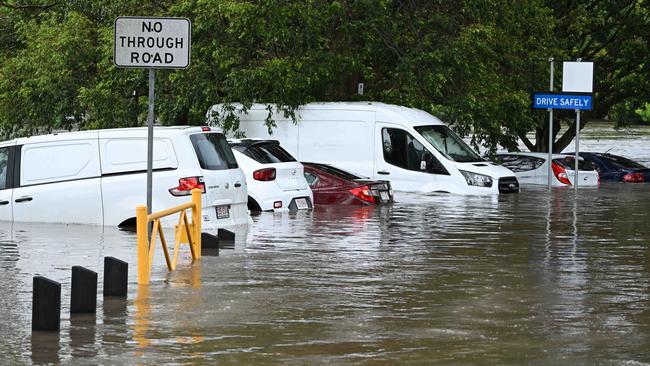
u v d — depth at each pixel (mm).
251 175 38062
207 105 54188
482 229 33594
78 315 18281
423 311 18922
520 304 19719
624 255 27234
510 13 60375
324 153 50938
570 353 15586
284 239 29875
